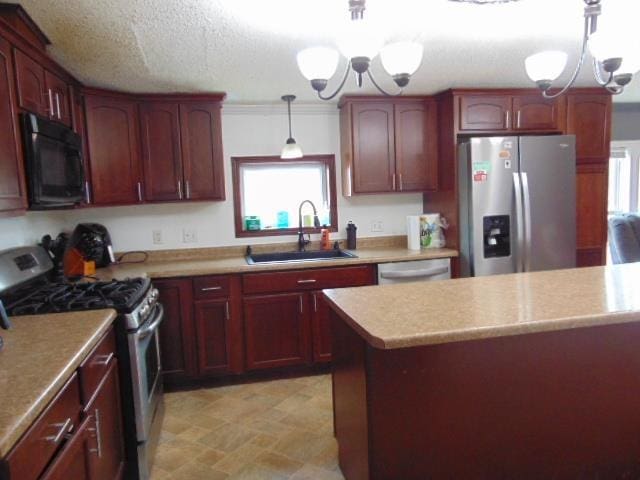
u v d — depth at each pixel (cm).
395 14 199
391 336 138
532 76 190
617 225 395
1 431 94
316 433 249
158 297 288
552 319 148
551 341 168
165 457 229
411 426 162
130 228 351
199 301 305
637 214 414
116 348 198
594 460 179
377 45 157
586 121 357
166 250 357
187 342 306
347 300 184
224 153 363
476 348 163
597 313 152
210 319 308
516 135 348
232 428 257
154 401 236
